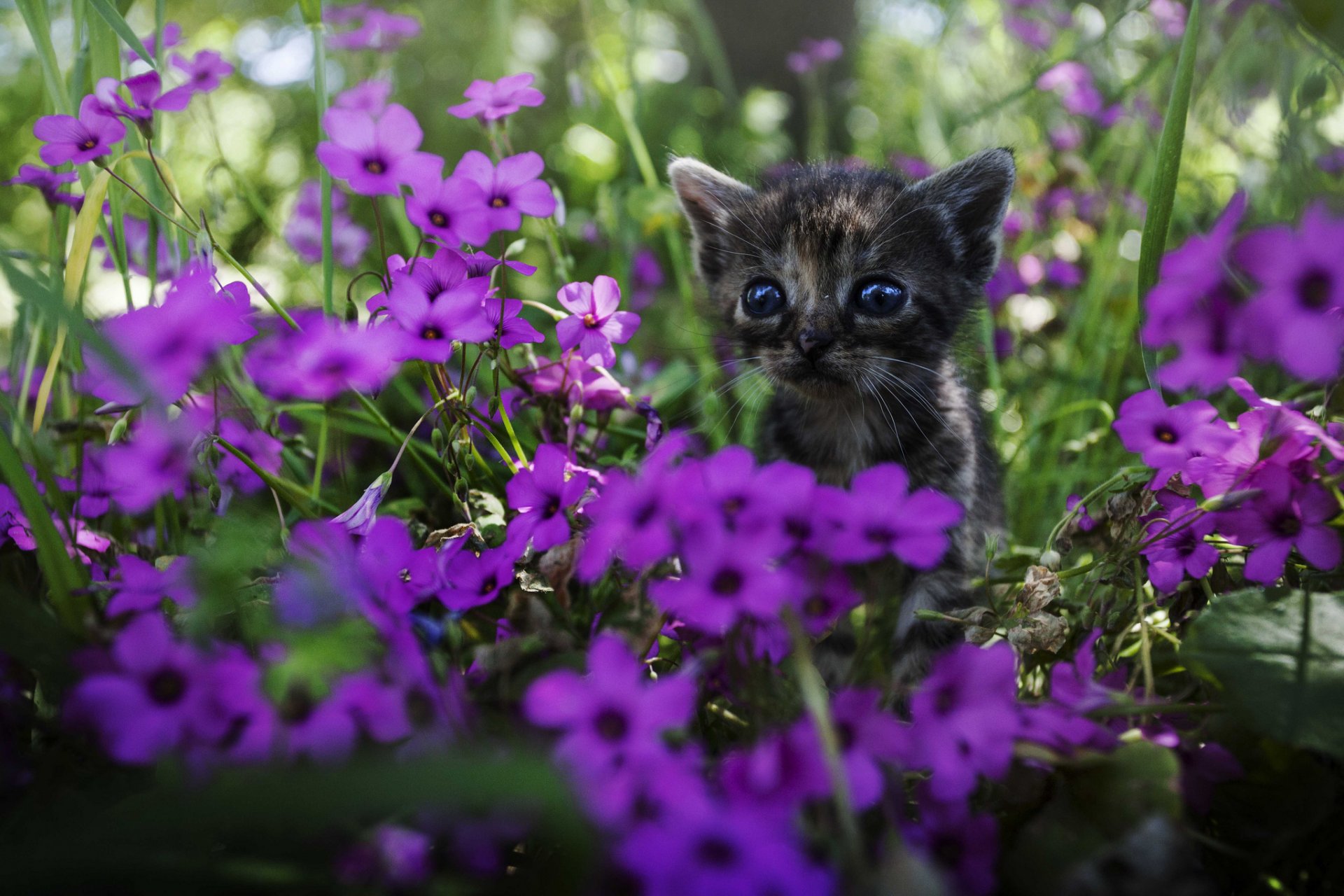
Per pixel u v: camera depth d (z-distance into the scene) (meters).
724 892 0.22
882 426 0.40
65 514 0.30
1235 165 0.50
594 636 0.27
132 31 0.32
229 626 0.28
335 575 0.25
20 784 0.25
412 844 0.24
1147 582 0.31
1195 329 0.26
